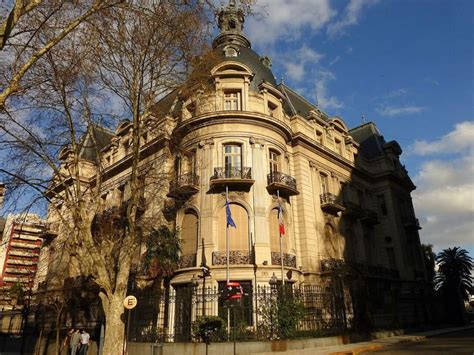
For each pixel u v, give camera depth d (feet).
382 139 143.84
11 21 28.37
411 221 126.62
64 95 44.06
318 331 61.31
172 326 71.92
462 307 141.38
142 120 50.29
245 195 81.10
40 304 87.56
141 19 43.50
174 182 83.71
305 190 93.76
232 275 73.46
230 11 111.34
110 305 41.32
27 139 43.57
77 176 46.83
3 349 94.58
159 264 73.72
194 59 48.01
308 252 86.79
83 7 37.09
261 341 53.06
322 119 113.80
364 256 107.04
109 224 63.82
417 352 47.37
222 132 84.69
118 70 46.78
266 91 92.68
